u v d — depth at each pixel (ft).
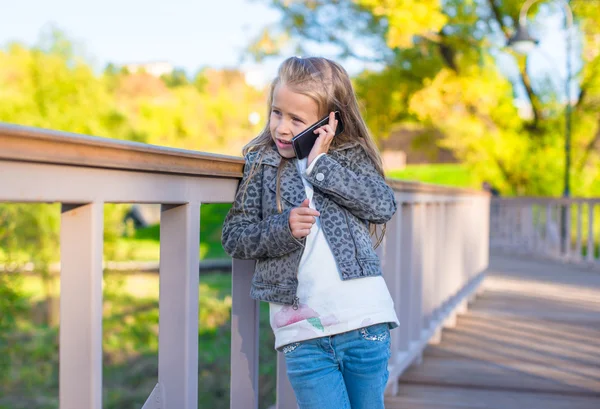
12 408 20.34
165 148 4.63
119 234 31.07
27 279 33.94
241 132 69.77
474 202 21.12
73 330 4.13
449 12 45.75
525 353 13.39
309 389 5.44
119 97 63.05
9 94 35.37
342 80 5.87
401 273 11.59
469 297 20.11
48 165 3.65
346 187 5.50
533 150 46.68
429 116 48.47
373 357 5.50
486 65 47.65
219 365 21.25
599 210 45.78
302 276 5.49
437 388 11.41
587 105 46.37
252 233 5.42
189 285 5.26
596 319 16.66
